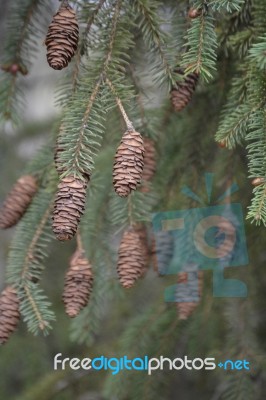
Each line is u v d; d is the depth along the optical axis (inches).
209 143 42.4
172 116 42.6
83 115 35.3
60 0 35.2
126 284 36.7
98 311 42.9
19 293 37.1
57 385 48.0
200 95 42.1
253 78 35.9
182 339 45.9
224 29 38.1
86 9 36.9
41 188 39.7
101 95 35.7
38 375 60.5
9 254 38.1
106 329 55.4
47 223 38.8
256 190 34.4
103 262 42.5
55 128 40.1
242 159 42.1
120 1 36.9
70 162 34.4
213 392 48.7
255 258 43.7
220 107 41.5
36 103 76.9
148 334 45.3
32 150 73.7
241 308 44.3
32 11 40.3
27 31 40.3
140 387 44.5
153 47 37.1
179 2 38.2
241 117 35.8
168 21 36.9
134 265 36.8
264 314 46.4
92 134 35.1
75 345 61.6
